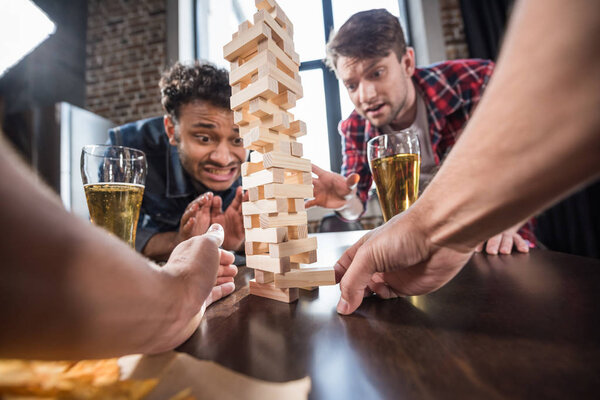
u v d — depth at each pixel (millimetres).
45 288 151
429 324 298
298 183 447
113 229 517
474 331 274
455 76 1480
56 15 3021
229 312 371
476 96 1461
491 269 499
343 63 1312
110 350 199
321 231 1994
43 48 3018
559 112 157
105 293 172
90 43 3051
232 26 3924
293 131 441
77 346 176
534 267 491
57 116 2436
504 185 195
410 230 293
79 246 157
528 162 178
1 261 138
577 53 145
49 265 149
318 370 225
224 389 206
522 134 175
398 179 581
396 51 1298
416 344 257
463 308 334
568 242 1924
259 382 212
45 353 171
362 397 190
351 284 333
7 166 139
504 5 2391
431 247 290
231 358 250
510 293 372
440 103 1447
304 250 427
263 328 314
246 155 1161
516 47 172
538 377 198
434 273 318
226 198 1434
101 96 3002
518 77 171
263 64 385
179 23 2963
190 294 273
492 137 192
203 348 271
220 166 1105
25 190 143
